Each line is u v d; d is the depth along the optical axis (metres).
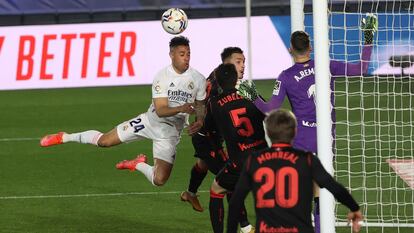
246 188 18.61
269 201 18.30
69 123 53.66
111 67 68.75
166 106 28.92
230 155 25.97
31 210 33.09
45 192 36.25
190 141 47.44
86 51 68.81
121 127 31.38
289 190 18.30
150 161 42.81
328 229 22.75
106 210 32.94
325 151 22.69
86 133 32.38
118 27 69.25
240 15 73.25
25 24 73.31
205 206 33.31
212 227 28.70
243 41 69.44
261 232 18.30
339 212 31.47
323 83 22.62
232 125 25.62
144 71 68.75
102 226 30.59
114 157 43.72
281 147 18.70
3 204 34.19
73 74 68.69
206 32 69.44
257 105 25.75
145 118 30.83
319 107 22.69
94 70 68.75
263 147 25.98
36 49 68.81
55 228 30.39
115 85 68.75
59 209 33.19
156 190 36.19
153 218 31.62
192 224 30.70
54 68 68.75
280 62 69.38
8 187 37.34
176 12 31.42
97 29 69.12
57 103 61.69
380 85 58.41
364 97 57.31
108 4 73.88
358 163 39.78
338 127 48.91
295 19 28.69
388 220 30.36
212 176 38.94
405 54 55.34
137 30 69.19
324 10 22.56
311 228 18.31
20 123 54.16
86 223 31.03
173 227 30.31
